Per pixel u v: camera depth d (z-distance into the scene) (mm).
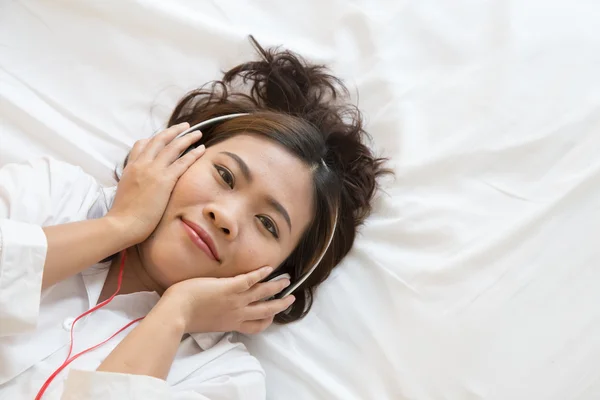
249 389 952
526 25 1199
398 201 1127
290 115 1095
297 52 1206
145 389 760
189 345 998
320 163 1057
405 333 1052
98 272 958
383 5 1229
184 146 987
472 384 1006
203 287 911
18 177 963
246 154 984
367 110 1186
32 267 806
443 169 1131
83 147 1126
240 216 939
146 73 1186
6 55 1145
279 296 1074
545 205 1070
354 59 1213
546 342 1009
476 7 1225
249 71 1183
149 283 1004
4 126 1116
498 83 1161
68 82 1159
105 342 914
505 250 1061
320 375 1038
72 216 973
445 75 1194
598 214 1065
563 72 1163
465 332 1029
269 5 1231
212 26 1190
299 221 1030
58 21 1171
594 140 1110
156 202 931
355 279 1104
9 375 846
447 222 1095
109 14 1178
